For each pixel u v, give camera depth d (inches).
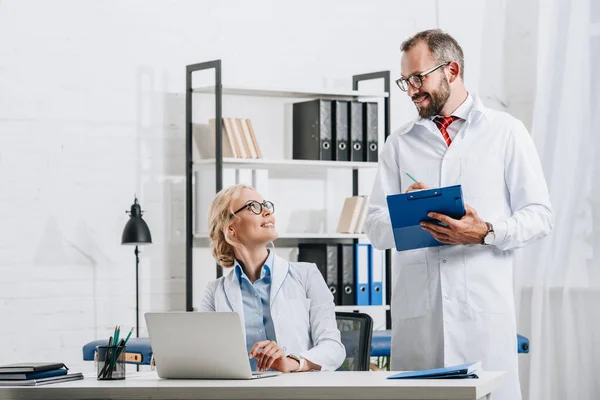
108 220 211.9
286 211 227.6
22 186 205.5
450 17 236.7
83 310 209.0
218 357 106.8
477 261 134.6
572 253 210.7
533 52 229.5
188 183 213.6
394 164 145.1
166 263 216.4
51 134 207.8
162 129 216.8
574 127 212.7
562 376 211.0
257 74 225.8
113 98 212.8
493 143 136.7
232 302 126.7
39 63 207.3
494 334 133.9
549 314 212.7
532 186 134.3
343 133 220.7
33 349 205.0
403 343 140.6
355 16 234.8
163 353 109.8
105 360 112.5
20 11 206.1
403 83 140.4
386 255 224.1
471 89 234.4
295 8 229.6
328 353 121.3
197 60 220.2
